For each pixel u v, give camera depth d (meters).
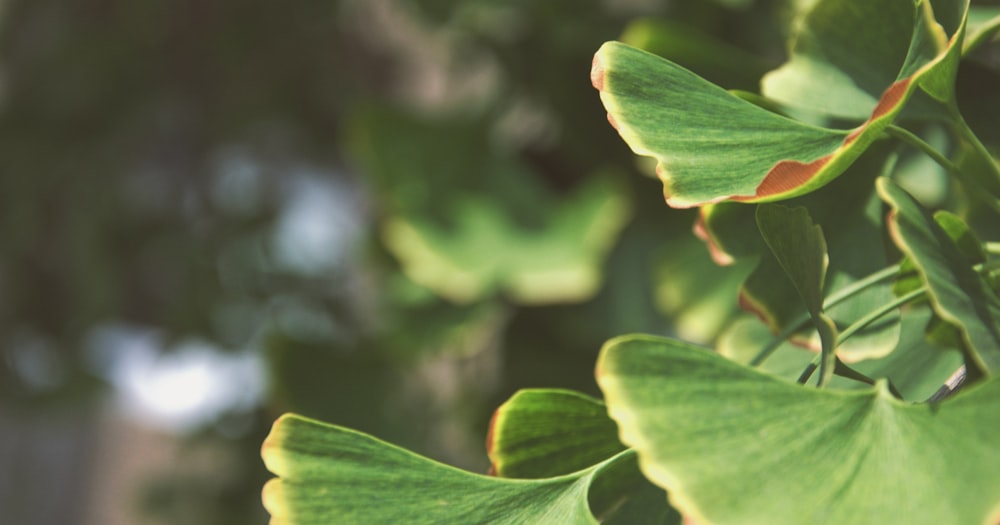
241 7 1.67
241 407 1.58
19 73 1.72
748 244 0.40
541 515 0.34
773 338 0.42
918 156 0.49
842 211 0.41
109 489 2.31
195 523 1.50
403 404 1.21
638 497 0.37
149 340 1.82
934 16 0.36
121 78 1.71
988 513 0.29
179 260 1.73
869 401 0.31
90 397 1.85
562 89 1.12
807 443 0.31
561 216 1.10
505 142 1.16
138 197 1.75
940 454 0.30
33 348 1.81
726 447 0.31
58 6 1.70
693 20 0.97
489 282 1.05
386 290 1.13
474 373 1.18
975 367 0.34
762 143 0.35
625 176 1.12
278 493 0.34
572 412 0.37
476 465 1.18
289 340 1.17
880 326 0.38
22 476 2.29
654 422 0.31
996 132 0.40
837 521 0.30
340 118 1.72
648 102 0.35
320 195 1.77
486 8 1.12
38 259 1.75
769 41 0.95
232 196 1.79
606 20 1.08
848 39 0.39
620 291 1.09
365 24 1.68
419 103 1.67
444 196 1.11
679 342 0.31
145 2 1.66
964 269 0.34
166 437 2.20
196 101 1.73
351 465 0.35
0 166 1.71
